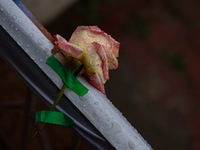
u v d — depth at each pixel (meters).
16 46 0.59
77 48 0.57
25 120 0.86
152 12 3.45
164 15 3.50
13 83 1.45
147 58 3.05
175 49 3.31
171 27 3.45
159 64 3.08
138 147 0.58
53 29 2.40
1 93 1.40
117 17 3.14
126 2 3.33
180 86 3.02
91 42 0.58
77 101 0.58
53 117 0.58
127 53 2.99
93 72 0.59
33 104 0.84
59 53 0.59
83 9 2.72
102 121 0.58
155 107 2.69
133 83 2.73
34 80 0.59
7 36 0.59
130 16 3.25
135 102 2.59
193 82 3.11
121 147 0.58
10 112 1.37
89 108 0.58
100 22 3.02
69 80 0.58
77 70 0.58
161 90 2.86
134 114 2.52
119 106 2.48
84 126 0.58
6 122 1.34
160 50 3.20
